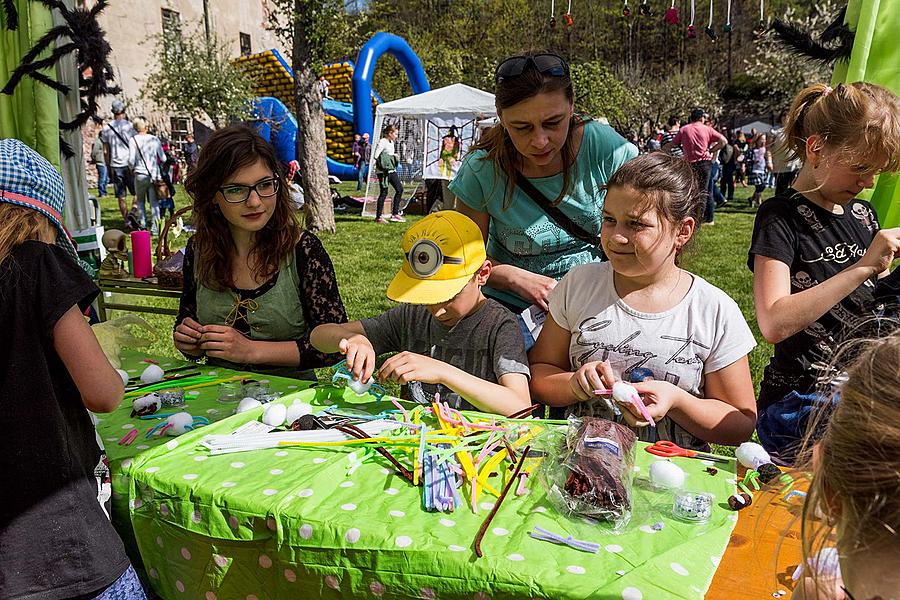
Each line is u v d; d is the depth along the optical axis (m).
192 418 1.77
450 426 1.59
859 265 1.68
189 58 14.91
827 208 1.88
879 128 1.66
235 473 1.40
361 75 16.50
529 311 2.21
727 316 1.74
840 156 1.72
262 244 2.36
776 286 1.83
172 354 4.71
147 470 1.43
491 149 2.32
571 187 2.23
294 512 1.23
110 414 1.85
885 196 2.41
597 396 1.64
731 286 6.46
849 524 0.78
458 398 2.01
